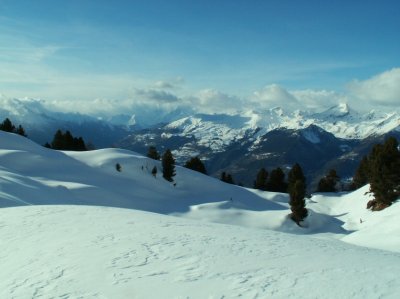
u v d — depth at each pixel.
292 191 65.00
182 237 21.02
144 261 16.56
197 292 13.16
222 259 16.94
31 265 16.84
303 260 17.27
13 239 20.80
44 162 78.56
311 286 13.38
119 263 16.36
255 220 65.19
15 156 75.88
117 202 66.44
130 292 13.51
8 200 37.22
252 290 13.10
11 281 15.33
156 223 25.12
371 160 72.50
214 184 94.94
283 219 65.00
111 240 19.95
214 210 68.75
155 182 86.38
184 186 90.62
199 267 15.75
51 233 21.69
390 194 63.84
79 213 27.81
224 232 24.02
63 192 59.06
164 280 14.35
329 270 15.47
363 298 12.23
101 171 83.75
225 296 12.71
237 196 90.81
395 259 19.27
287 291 12.91
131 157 93.50
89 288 14.04
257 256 17.75
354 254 20.19
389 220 41.56
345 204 85.62
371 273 15.05
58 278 15.15
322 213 76.12
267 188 116.44
